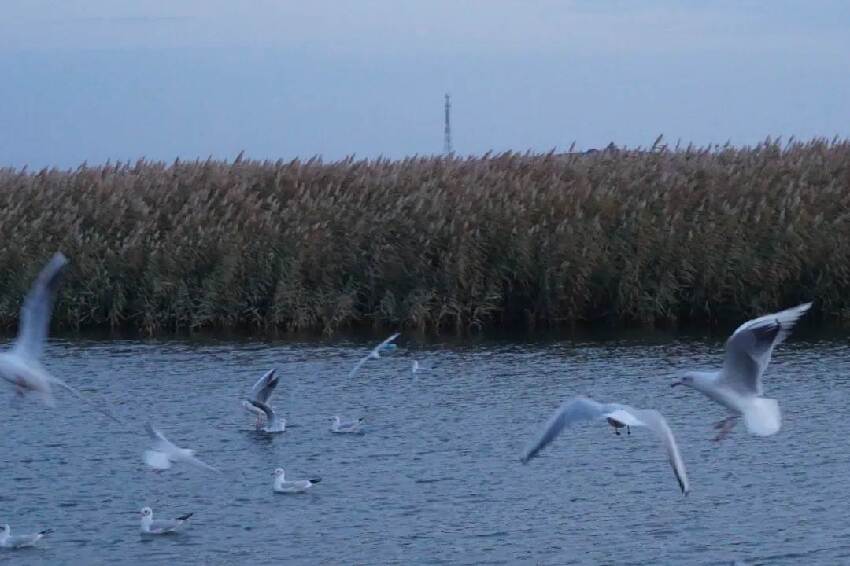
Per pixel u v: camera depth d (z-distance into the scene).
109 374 32.97
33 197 41.38
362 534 20.78
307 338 38.72
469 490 23.05
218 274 39.62
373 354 27.97
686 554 19.73
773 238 40.28
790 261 40.06
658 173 43.69
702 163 44.44
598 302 40.75
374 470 24.36
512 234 40.62
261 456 25.44
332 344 37.59
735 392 14.26
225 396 30.56
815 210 41.22
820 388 30.42
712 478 23.55
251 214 40.91
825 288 40.03
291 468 24.55
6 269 39.25
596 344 37.09
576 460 24.88
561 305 40.66
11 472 24.27
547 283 40.03
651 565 19.30
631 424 13.27
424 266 40.31
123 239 40.53
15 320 39.19
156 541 20.58
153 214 41.09
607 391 30.58
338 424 27.11
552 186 42.22
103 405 29.56
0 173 42.66
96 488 23.33
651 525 21.08
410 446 26.03
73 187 42.12
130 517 21.73
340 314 39.69
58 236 40.09
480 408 29.19
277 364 34.47
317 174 44.22
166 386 31.61
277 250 40.19
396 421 28.11
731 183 42.47
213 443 26.41
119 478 23.94
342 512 21.89
